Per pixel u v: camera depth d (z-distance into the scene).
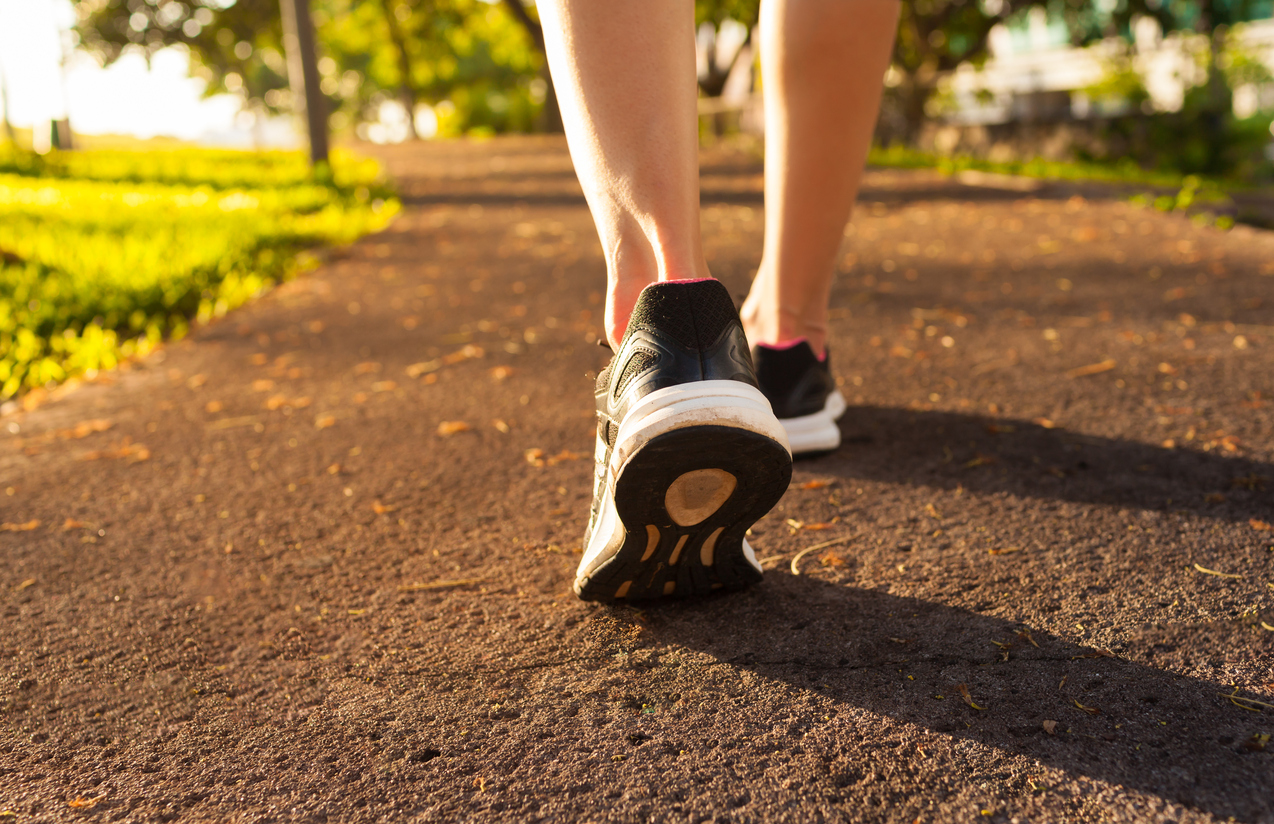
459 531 1.71
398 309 3.86
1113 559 1.44
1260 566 1.39
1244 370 2.41
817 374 1.95
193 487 2.00
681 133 1.18
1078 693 1.10
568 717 1.11
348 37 31.75
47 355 3.24
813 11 1.72
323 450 2.21
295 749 1.09
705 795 0.96
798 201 1.85
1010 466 1.86
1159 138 13.12
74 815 0.99
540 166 12.41
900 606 1.33
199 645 1.34
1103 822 0.89
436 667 1.25
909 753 1.01
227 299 4.07
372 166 12.37
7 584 1.56
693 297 1.09
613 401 1.15
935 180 8.35
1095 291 3.45
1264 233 4.48
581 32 1.18
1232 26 14.05
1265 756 0.97
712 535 1.23
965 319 3.16
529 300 3.92
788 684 1.15
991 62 19.98
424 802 0.98
